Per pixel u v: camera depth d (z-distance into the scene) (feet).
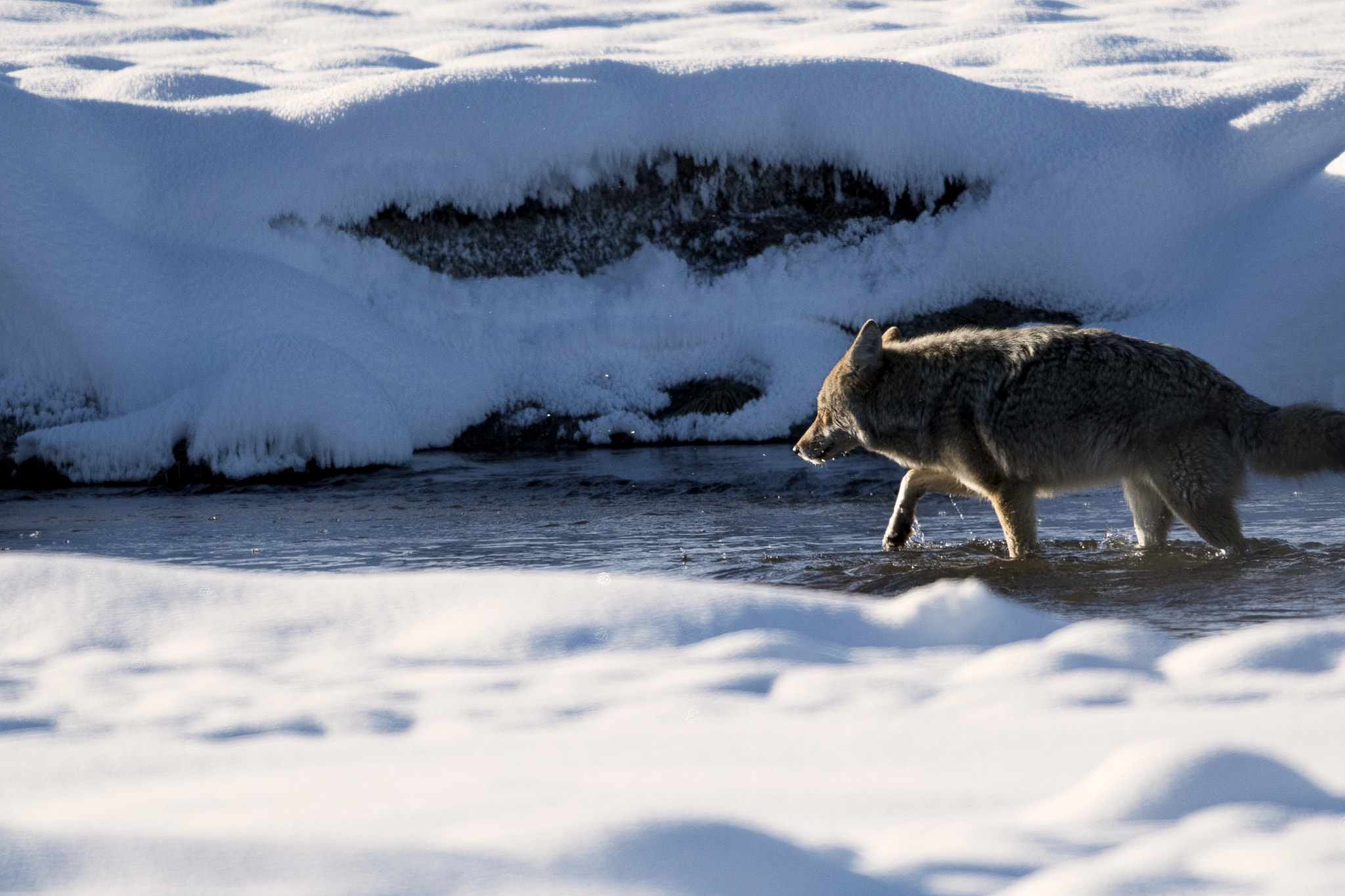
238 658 45.65
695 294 196.13
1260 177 189.26
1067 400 83.66
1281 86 202.69
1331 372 162.40
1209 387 81.35
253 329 171.01
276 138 186.09
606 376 189.37
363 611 51.93
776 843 23.75
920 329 190.70
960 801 28.19
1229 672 39.60
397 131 188.34
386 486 147.54
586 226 197.98
